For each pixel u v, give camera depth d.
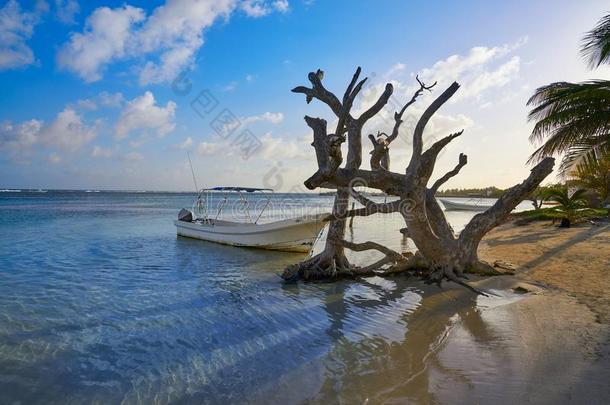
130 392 4.91
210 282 11.26
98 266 13.22
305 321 7.70
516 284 10.05
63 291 9.80
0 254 15.29
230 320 7.78
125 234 22.70
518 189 11.14
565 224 22.67
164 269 13.02
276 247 16.95
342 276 11.68
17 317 7.71
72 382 5.17
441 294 9.57
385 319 7.74
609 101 13.95
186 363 5.76
